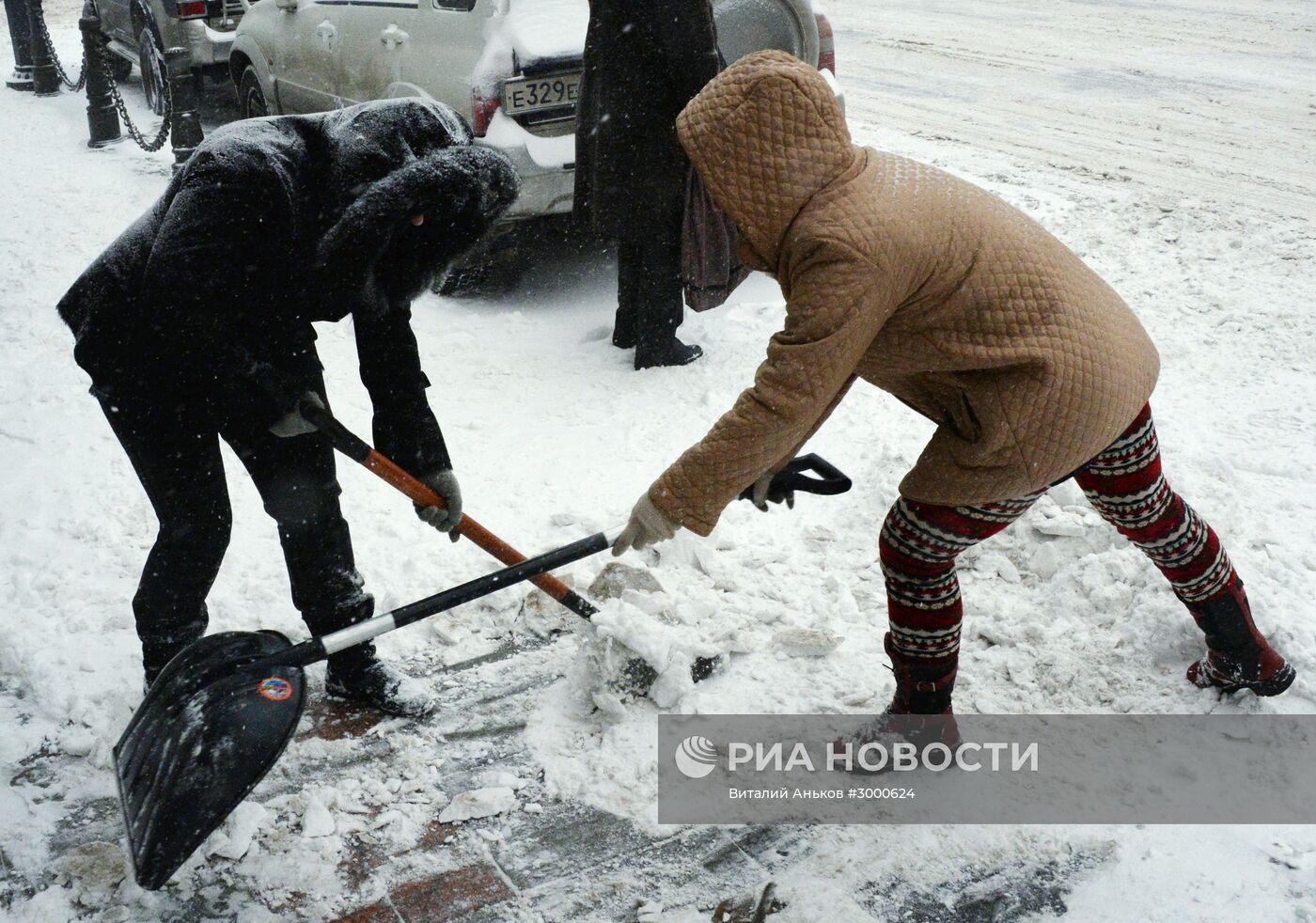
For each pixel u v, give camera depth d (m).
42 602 3.62
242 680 2.52
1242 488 3.96
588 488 4.20
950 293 2.29
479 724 3.09
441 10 5.95
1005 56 11.97
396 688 3.13
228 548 3.87
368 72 6.57
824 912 2.47
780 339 2.26
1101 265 6.22
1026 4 14.95
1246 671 2.92
